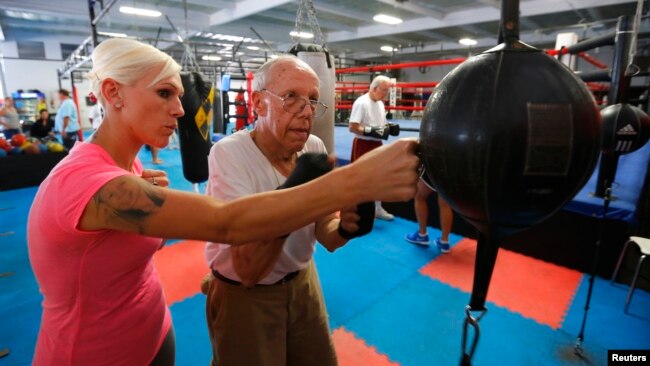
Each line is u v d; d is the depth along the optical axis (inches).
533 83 16.4
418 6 349.1
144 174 40.1
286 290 40.6
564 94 16.4
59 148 233.3
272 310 39.7
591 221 104.6
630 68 78.9
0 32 416.5
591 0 287.0
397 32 419.8
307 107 36.6
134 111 29.5
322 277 105.8
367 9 365.4
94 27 171.9
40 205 27.5
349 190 19.2
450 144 17.3
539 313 87.6
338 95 380.5
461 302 93.0
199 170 95.3
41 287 31.2
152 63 28.8
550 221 112.4
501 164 16.2
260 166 38.4
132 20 355.6
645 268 98.3
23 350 75.4
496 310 88.9
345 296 96.0
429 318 86.5
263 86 37.1
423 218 126.0
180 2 324.8
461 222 137.8
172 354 41.1
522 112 15.9
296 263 39.9
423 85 227.3
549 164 16.0
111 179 24.0
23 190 211.8
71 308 30.4
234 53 346.9
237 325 39.4
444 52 544.4
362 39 510.6
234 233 21.0
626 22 88.6
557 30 412.8
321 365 45.2
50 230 26.4
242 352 39.6
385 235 137.7
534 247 116.7
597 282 101.8
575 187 17.2
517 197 16.8
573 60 174.1
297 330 43.2
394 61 628.7
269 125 37.5
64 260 28.0
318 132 75.1
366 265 113.3
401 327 83.4
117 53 28.2
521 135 15.8
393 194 19.0
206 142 95.2
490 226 18.8
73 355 31.4
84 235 26.0
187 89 90.1
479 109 16.6
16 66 504.7
